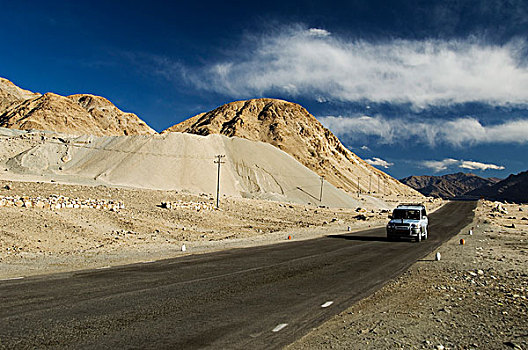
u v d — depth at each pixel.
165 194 48.12
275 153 107.75
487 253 18.83
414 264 14.91
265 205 59.53
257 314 7.47
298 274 12.27
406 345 5.85
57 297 8.45
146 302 8.20
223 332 6.32
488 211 77.94
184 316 7.21
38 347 5.48
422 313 7.75
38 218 22.12
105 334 6.09
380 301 8.76
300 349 5.62
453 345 5.92
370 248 20.73
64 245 18.47
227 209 47.22
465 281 11.41
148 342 5.78
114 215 28.31
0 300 8.09
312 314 7.55
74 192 38.78
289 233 30.38
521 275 12.56
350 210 77.00
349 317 7.39
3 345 5.52
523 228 39.19
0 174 53.00
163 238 23.91
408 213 26.84
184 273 11.99
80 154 92.06
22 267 12.58
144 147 89.19
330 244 22.77
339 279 11.54
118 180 74.62
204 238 25.58
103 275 11.35
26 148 95.88
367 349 5.66
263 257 16.44
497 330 6.69
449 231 35.12
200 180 81.38
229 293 9.29
